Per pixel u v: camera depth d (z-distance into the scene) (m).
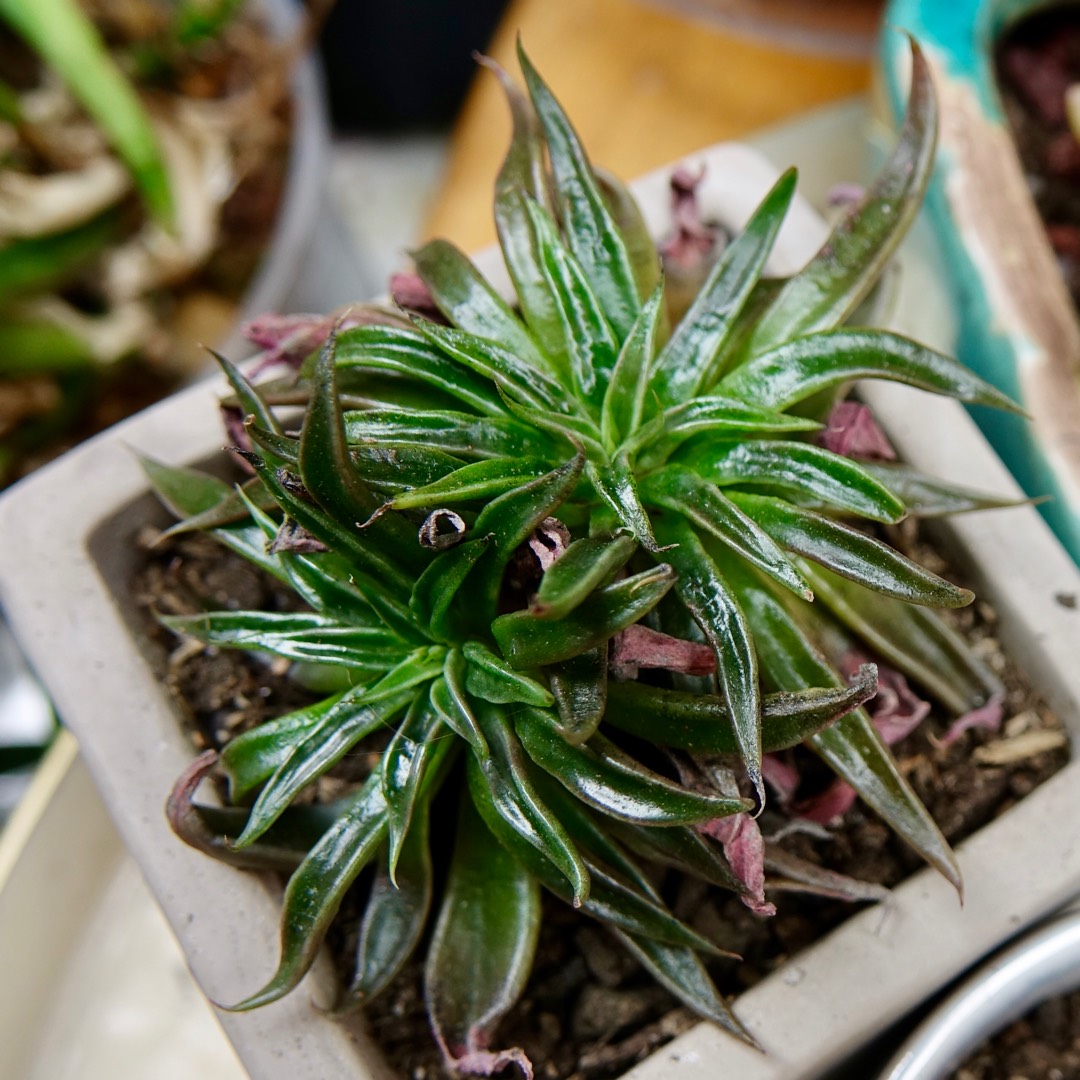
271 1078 0.21
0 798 0.34
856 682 0.19
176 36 0.36
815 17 0.40
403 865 0.21
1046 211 0.33
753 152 0.26
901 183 0.22
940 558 0.24
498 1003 0.21
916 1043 0.21
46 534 0.23
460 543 0.19
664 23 0.41
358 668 0.21
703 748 0.20
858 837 0.22
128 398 0.38
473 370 0.21
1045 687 0.23
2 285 0.34
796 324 0.22
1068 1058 0.24
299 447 0.18
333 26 0.47
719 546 0.22
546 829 0.19
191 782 0.20
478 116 0.40
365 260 0.49
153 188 0.34
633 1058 0.21
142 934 0.28
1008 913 0.21
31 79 0.36
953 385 0.21
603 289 0.22
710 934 0.22
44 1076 0.27
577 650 0.19
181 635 0.24
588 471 0.20
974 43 0.29
